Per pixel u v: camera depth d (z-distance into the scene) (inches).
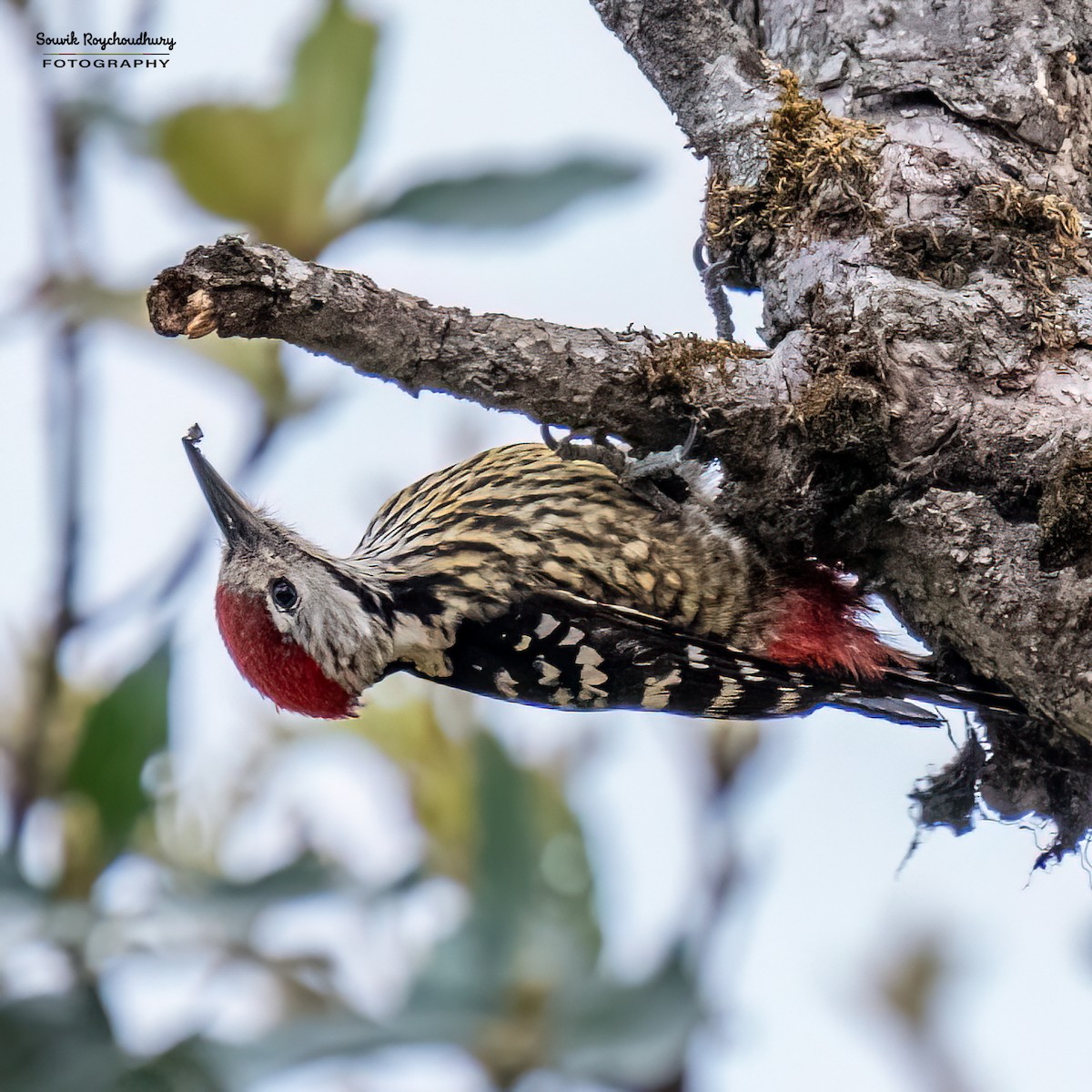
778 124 316.2
